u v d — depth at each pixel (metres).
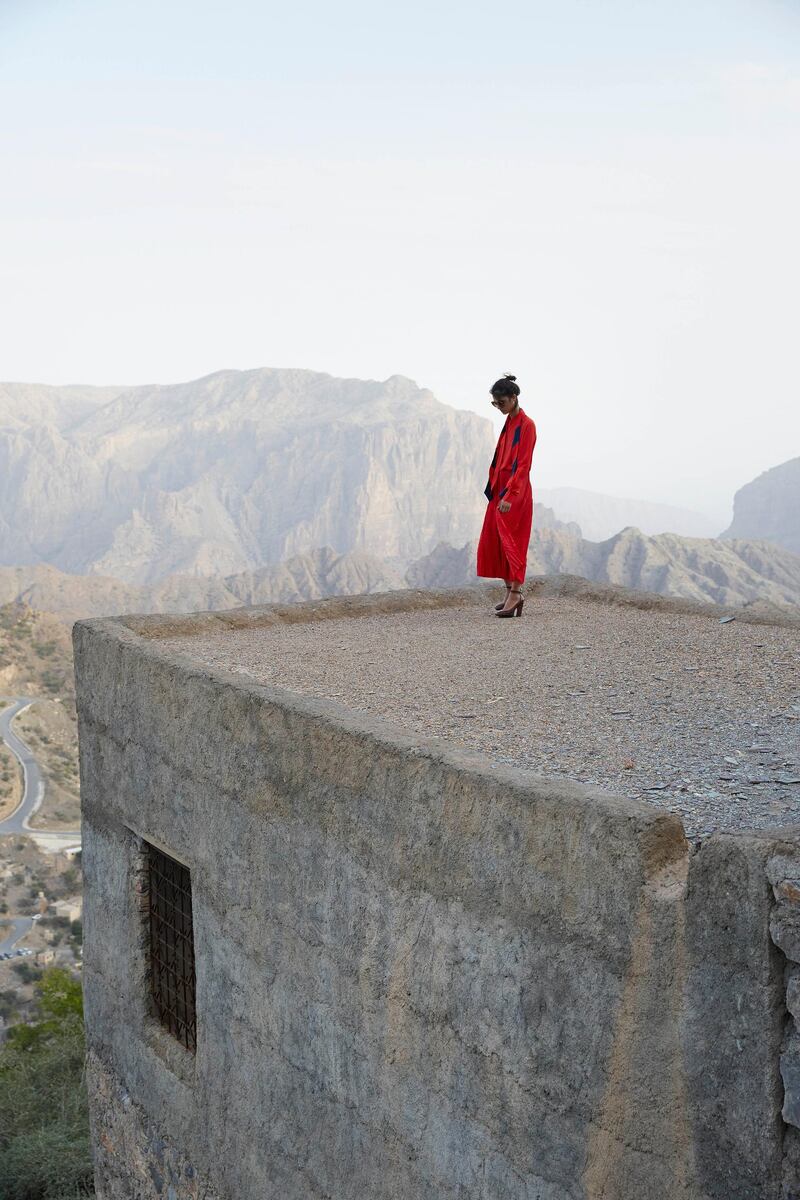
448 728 4.77
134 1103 6.34
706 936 2.86
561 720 4.88
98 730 6.44
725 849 2.83
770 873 2.72
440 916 3.69
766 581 173.75
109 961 6.54
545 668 6.18
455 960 3.62
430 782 3.74
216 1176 5.41
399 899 3.89
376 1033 4.05
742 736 4.46
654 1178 2.98
